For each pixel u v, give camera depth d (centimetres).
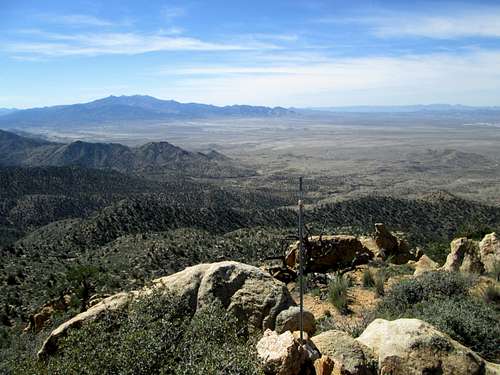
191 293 999
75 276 3122
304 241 2150
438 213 7844
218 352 669
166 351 712
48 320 2380
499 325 933
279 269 2000
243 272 1018
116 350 703
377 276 1683
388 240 2402
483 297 1241
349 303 1469
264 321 944
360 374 736
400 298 1246
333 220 7888
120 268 4719
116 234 7119
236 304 971
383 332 812
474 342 888
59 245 6662
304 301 1558
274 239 4847
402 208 8306
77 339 748
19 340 2061
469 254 1766
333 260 2214
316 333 1061
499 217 7394
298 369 709
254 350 708
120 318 896
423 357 741
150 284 1032
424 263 2127
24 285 4497
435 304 1059
